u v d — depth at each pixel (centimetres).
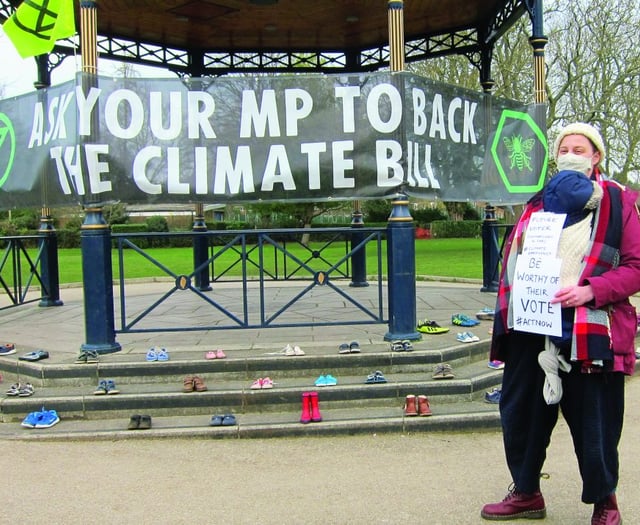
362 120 579
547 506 348
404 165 577
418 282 1196
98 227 563
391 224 581
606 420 297
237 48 1054
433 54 1012
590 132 313
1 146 657
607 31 2106
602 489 293
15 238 877
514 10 813
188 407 505
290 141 579
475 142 672
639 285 290
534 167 748
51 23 575
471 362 576
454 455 434
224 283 1152
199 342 602
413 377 530
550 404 305
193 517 342
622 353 292
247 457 436
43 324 745
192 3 841
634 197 308
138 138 568
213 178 577
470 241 3294
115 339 582
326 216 3947
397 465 417
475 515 339
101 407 503
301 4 866
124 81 564
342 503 358
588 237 299
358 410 505
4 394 517
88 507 356
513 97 2097
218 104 575
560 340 296
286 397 507
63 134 580
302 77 575
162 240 3325
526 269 308
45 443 465
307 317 722
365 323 591
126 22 912
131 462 427
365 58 1076
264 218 3209
